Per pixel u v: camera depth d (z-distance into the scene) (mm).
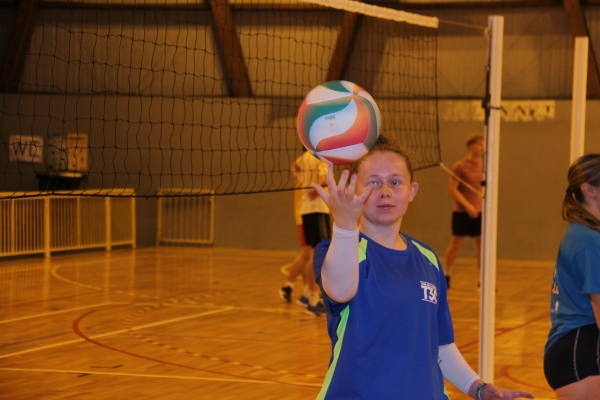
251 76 13867
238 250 13938
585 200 3016
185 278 10523
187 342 6613
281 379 5430
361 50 13328
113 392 5027
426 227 13203
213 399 4910
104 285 9805
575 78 5242
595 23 12125
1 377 5367
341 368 2178
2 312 7914
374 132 2525
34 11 13492
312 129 2512
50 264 11789
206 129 13953
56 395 4930
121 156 14055
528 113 12648
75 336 6789
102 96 14000
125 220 14031
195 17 13609
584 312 2938
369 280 2188
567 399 2928
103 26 13797
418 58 13062
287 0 13203
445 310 2406
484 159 4758
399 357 2158
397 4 13000
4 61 13867
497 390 2371
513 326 7434
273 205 13914
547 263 12391
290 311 8164
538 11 12453
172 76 13891
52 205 12781
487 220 4723
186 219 14375
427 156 13086
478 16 12773
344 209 2045
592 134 12242
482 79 12875
